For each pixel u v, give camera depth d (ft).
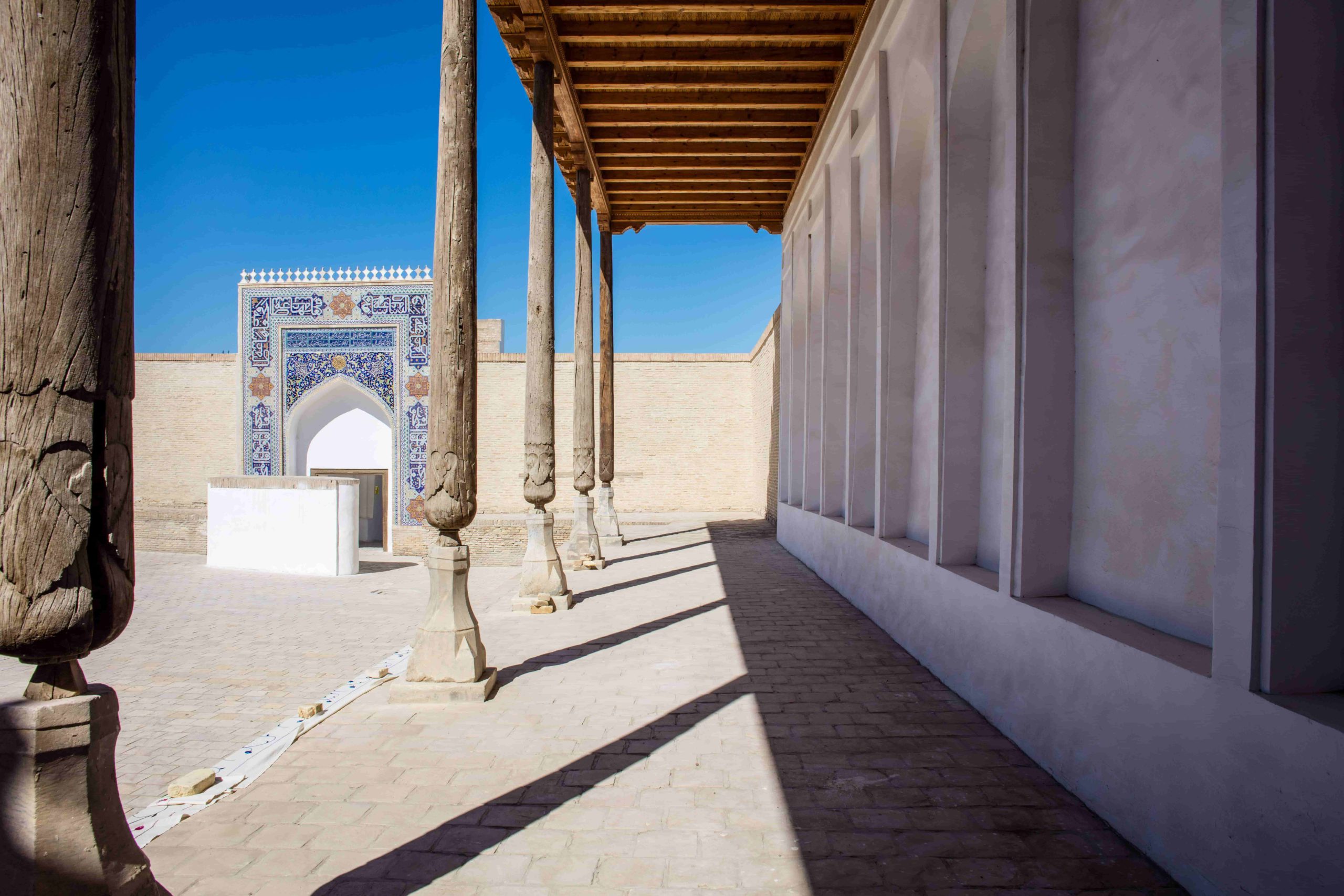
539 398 21.07
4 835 5.00
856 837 7.96
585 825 8.30
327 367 51.60
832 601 22.20
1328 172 6.01
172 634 20.40
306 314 51.34
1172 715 7.13
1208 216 7.93
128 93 5.23
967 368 13.96
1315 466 6.05
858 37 21.38
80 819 5.18
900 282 18.25
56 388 4.88
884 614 17.94
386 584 29.89
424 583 30.40
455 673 12.82
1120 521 9.46
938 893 6.89
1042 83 10.52
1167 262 8.60
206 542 46.83
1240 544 6.28
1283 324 6.00
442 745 10.77
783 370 39.40
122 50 5.15
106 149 5.00
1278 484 6.02
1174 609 8.34
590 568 29.43
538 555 21.29
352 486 33.65
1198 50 8.07
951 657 13.23
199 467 61.11
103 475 5.12
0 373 4.82
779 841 7.89
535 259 20.98
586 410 30.81
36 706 5.03
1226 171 6.39
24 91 4.76
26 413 4.84
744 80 25.05
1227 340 6.42
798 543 32.91
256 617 22.88
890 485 18.45
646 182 35.86
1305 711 5.64
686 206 39.47
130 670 16.61
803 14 21.90
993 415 13.48
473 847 7.86
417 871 7.39
